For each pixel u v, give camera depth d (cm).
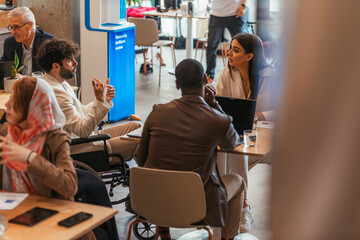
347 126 30
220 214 255
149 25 782
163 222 255
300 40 30
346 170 30
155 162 255
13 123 203
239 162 332
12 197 206
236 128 308
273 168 32
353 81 29
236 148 281
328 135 30
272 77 32
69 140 210
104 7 579
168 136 252
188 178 239
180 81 255
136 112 649
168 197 247
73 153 332
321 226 30
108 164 336
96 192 239
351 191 30
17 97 199
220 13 764
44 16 617
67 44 327
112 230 236
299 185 31
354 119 30
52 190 210
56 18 612
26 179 209
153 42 790
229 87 338
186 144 249
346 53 29
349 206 30
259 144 287
